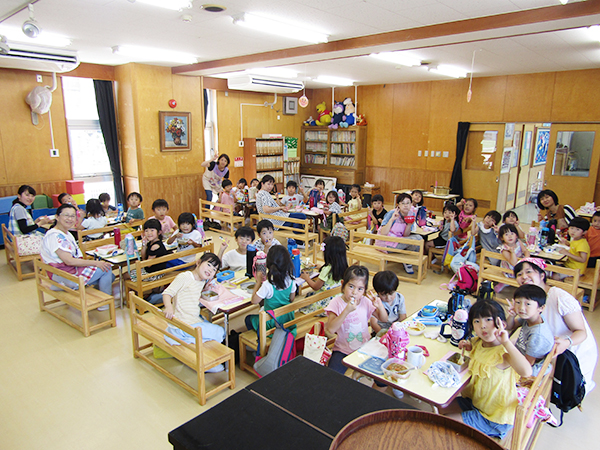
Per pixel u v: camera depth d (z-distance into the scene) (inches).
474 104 377.1
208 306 135.7
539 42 225.1
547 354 99.3
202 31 209.3
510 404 91.2
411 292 210.2
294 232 287.4
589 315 186.9
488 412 94.0
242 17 178.4
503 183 380.8
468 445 25.3
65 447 106.6
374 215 276.8
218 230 324.8
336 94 478.0
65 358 147.9
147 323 138.9
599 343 163.5
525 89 347.6
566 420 119.3
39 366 142.7
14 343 157.4
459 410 99.2
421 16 181.0
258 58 272.7
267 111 457.4
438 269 245.0
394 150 440.8
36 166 299.1
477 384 94.3
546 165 349.1
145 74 317.4
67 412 119.8
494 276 189.2
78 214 235.6
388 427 27.0
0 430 112.6
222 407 32.2
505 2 160.6
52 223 238.1
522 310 99.7
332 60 284.4
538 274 124.1
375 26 199.0
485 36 197.9
